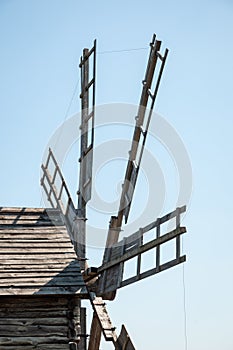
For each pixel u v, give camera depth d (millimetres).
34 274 35250
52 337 33750
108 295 39344
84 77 44406
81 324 38906
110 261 39562
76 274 35500
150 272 35375
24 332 33656
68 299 34531
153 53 39781
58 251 37375
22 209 41000
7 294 33531
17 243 37812
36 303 34281
